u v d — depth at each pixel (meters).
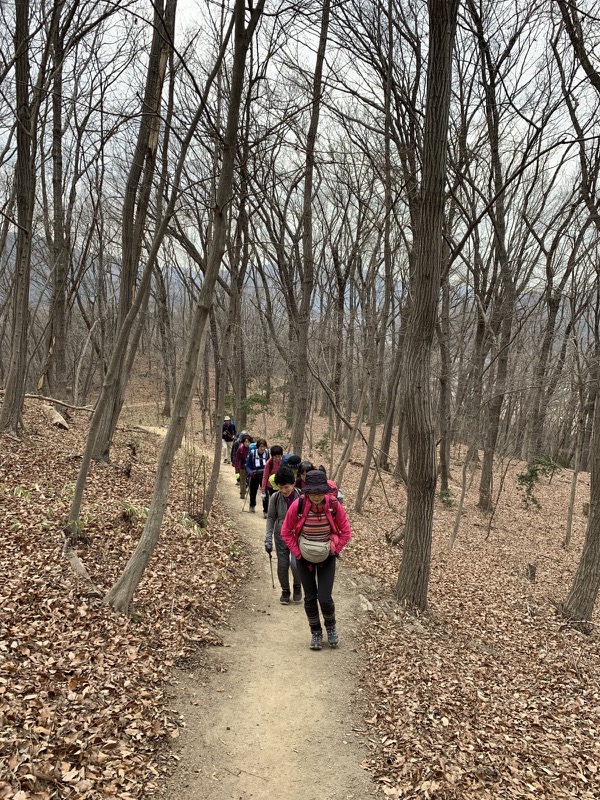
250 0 5.09
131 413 29.66
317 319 18.23
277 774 3.75
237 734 4.11
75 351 27.05
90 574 5.74
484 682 5.73
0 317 21.94
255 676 5.04
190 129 5.77
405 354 7.20
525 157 7.64
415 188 9.71
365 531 11.89
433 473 7.29
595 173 11.73
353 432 13.47
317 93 9.98
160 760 3.59
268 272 19.41
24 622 4.40
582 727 5.21
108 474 10.11
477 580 10.19
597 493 8.57
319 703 4.72
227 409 27.03
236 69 5.09
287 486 6.72
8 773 2.90
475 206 14.22
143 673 4.39
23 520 6.48
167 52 9.78
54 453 10.18
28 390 26.47
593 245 14.60
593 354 15.55
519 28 9.71
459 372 18.67
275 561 8.84
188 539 8.05
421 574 7.40
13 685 3.61
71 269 19.88
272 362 28.62
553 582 11.22
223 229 5.27
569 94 9.75
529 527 16.72
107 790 3.11
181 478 12.43
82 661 4.18
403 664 5.58
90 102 13.57
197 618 5.82
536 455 23.06
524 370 19.53
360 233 16.28
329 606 5.68
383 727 4.45
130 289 10.98
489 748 4.36
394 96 9.41
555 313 17.97
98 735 3.50
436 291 6.95
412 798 3.62
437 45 6.36
